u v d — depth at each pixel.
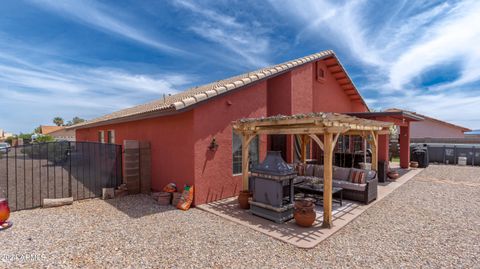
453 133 26.31
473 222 5.66
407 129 14.36
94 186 9.37
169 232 5.06
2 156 18.55
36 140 27.84
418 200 7.63
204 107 7.13
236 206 6.89
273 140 9.70
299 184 7.57
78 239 4.69
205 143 7.17
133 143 8.47
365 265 3.79
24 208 6.64
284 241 4.62
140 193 8.55
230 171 7.86
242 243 4.56
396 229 5.28
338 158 12.73
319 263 3.85
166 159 8.12
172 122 7.82
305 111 10.17
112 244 4.48
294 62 9.68
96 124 12.89
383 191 8.76
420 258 4.00
